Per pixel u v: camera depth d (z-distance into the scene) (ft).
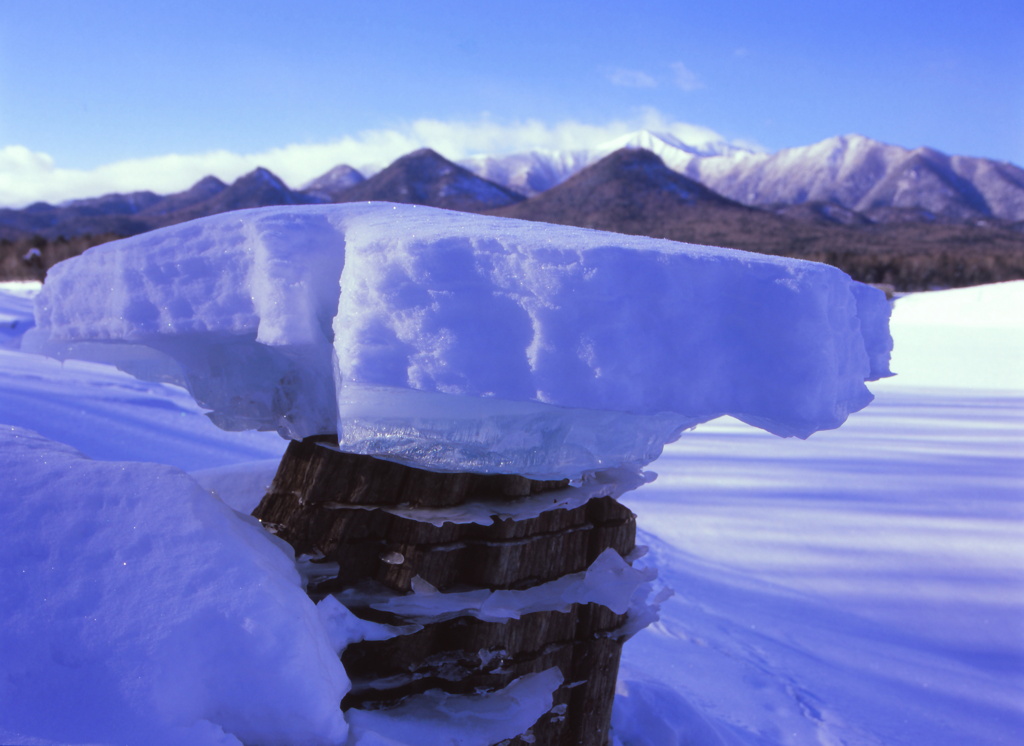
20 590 3.61
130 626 3.55
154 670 3.42
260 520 5.23
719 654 10.68
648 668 9.73
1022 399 46.55
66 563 3.76
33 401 17.16
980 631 12.77
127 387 21.79
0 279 129.59
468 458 4.39
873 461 27.94
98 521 3.98
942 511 20.98
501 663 4.96
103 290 4.64
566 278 3.30
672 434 4.90
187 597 3.69
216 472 6.23
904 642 12.18
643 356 3.39
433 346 3.37
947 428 36.35
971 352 69.77
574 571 5.42
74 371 23.41
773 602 13.58
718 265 3.59
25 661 3.37
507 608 4.88
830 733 8.50
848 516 20.16
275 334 3.86
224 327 4.16
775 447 29.86
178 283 4.30
